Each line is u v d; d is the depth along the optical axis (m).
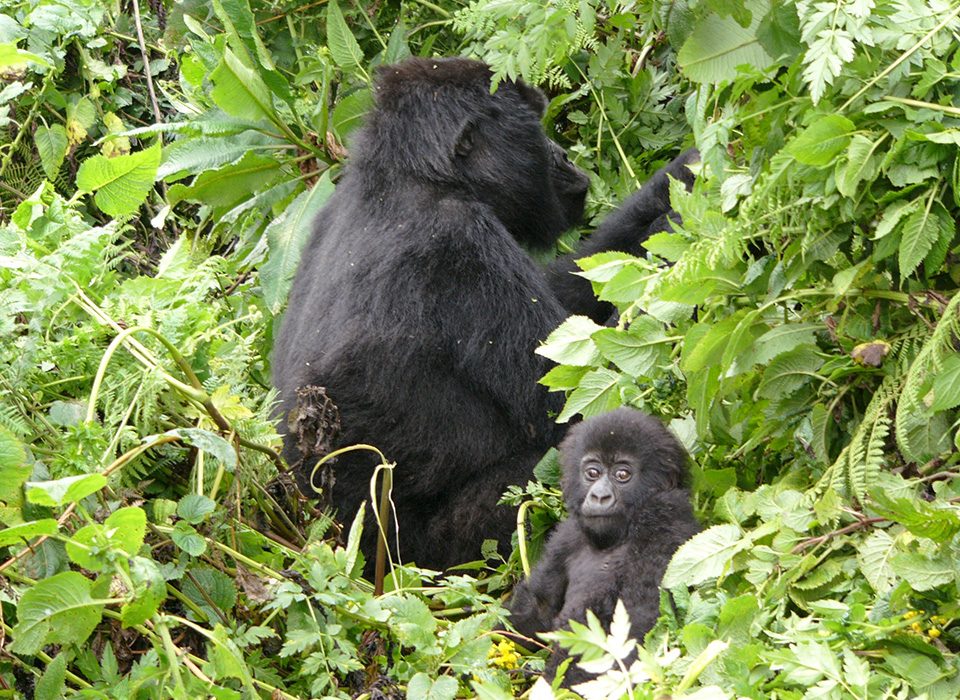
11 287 8.26
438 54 14.93
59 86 14.89
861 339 8.35
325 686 7.43
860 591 7.42
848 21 7.76
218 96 12.27
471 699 7.56
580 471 8.59
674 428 9.55
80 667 7.14
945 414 8.02
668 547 8.12
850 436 8.52
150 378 8.10
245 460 8.45
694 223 8.78
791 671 6.55
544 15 9.25
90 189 8.70
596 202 13.53
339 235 11.16
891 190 7.97
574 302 11.78
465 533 10.34
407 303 10.46
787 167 8.04
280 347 11.50
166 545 7.64
